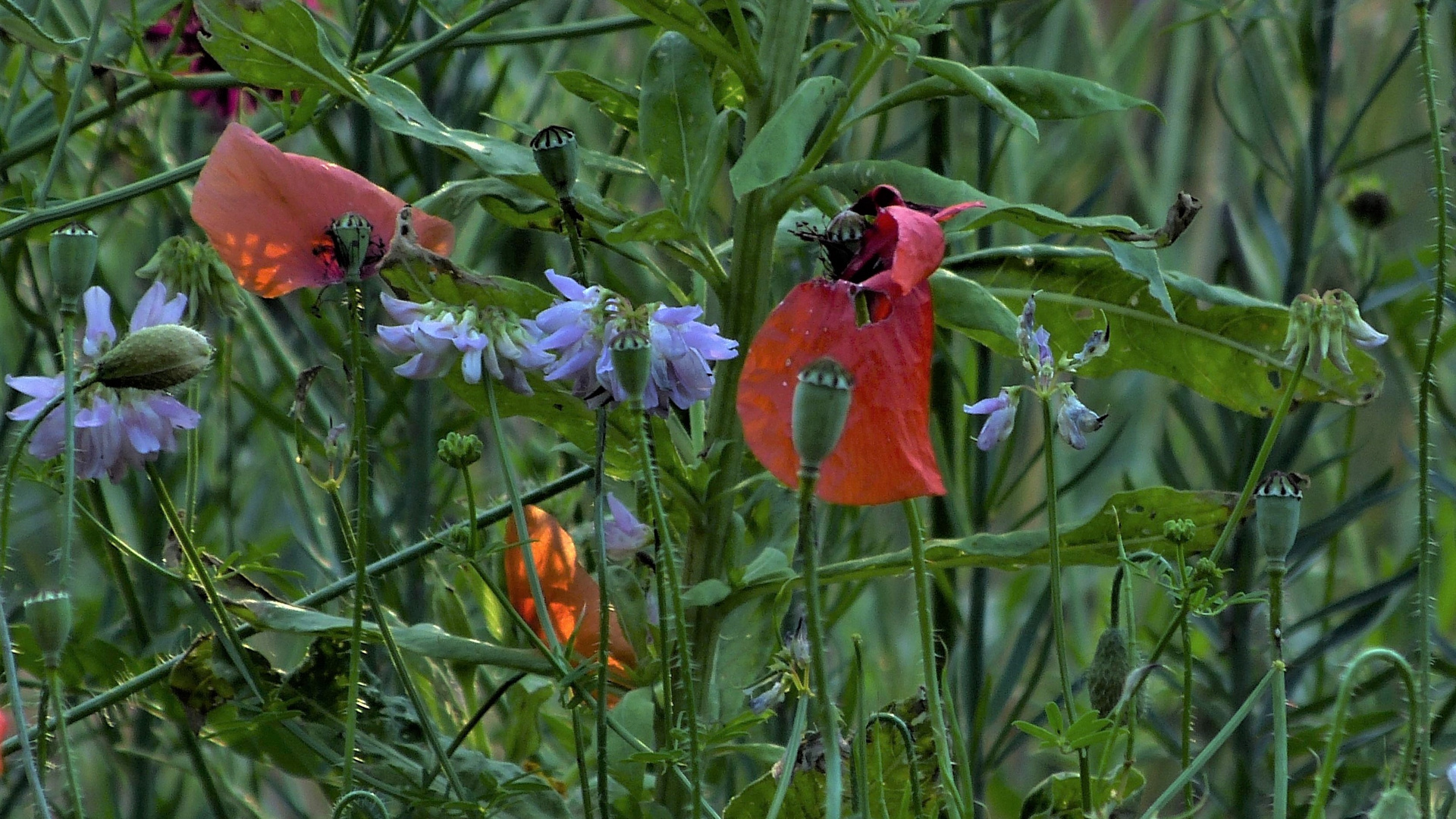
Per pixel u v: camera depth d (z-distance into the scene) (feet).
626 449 3.94
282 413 4.33
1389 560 4.75
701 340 3.71
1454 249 3.82
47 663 3.67
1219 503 3.95
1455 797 3.79
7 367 4.67
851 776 3.84
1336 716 3.68
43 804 3.65
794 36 3.95
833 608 4.34
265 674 3.97
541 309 3.86
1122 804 3.77
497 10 4.16
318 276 3.90
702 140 3.95
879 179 3.87
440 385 4.49
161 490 3.84
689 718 3.69
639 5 3.90
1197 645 4.52
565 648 3.86
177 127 4.93
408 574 4.36
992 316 3.92
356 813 3.91
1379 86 4.37
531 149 3.97
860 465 3.60
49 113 4.39
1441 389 4.52
